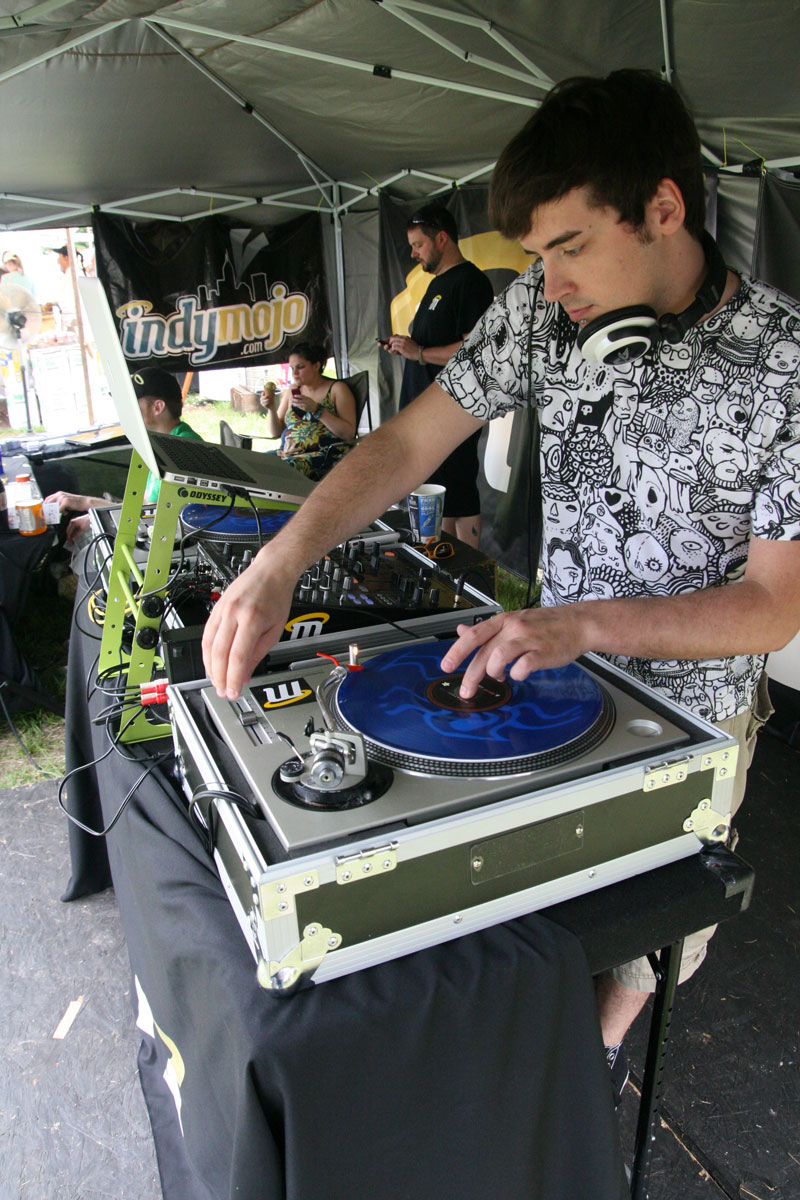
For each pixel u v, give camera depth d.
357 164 4.59
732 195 2.91
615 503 1.05
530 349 1.07
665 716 0.91
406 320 5.00
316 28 2.73
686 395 0.94
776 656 2.88
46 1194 1.44
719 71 2.36
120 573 1.40
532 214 0.81
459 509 3.51
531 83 2.93
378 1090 0.70
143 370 2.64
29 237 7.82
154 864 0.97
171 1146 1.29
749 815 2.45
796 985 1.84
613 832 0.80
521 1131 0.80
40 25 2.67
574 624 0.82
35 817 2.55
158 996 1.07
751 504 0.96
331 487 1.05
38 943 2.03
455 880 0.73
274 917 0.66
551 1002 0.75
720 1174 1.42
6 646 2.95
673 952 0.93
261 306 5.49
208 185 4.89
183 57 3.20
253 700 0.92
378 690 0.89
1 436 7.93
